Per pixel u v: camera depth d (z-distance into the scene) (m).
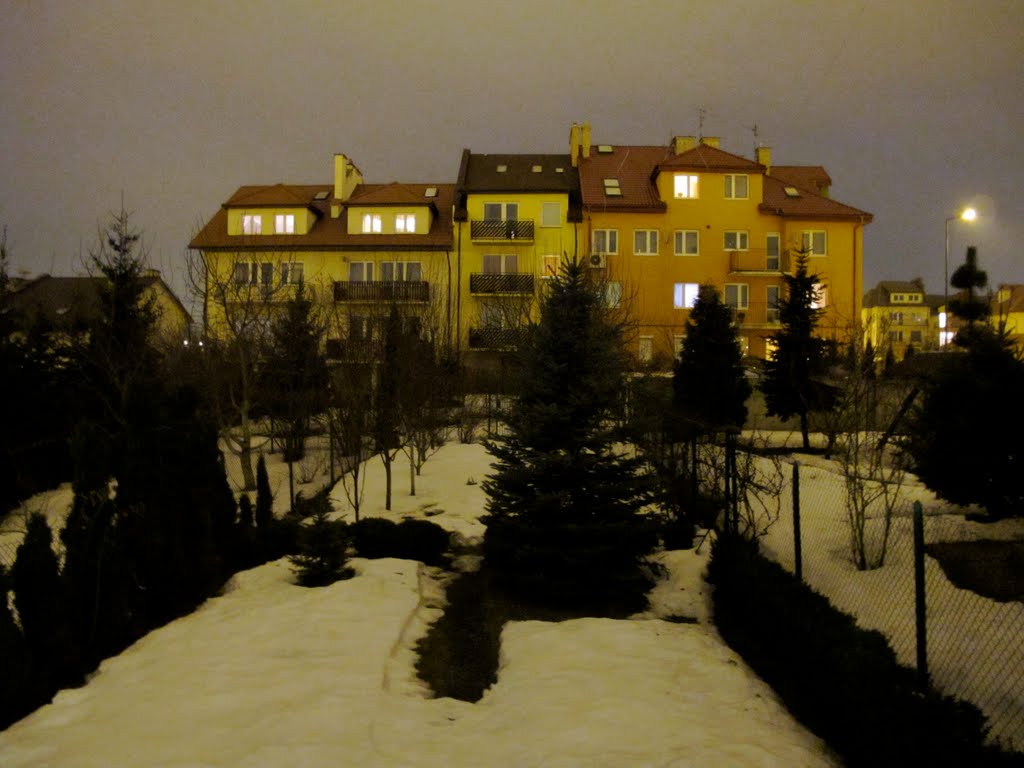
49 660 5.80
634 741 4.82
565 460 8.27
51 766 4.44
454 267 35.16
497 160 39.97
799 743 4.96
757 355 35.41
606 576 8.18
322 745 4.72
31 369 17.55
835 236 35.47
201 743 4.73
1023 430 8.24
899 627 6.58
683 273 35.50
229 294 17.83
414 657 6.77
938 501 10.40
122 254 19.17
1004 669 5.60
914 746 4.26
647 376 14.47
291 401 15.81
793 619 6.06
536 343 9.05
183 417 9.16
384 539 10.00
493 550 8.87
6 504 15.84
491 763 4.57
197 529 8.36
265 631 6.98
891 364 16.12
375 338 16.83
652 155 39.66
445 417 19.70
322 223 36.94
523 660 6.38
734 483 9.01
